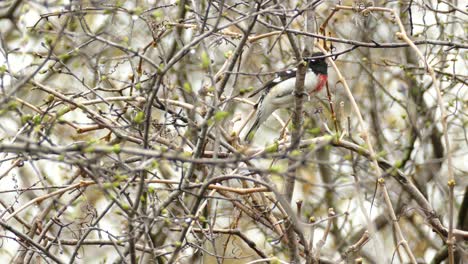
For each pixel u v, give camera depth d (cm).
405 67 1402
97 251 1285
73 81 1370
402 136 1680
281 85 1278
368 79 1680
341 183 885
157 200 1004
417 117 1614
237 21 806
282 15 887
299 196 1590
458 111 1459
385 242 1472
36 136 898
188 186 846
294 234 961
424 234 1553
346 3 1552
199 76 1422
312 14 979
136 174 878
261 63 1507
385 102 1711
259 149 977
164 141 941
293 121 915
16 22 1177
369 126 1658
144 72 1030
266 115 1299
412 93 1623
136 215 816
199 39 779
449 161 915
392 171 887
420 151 1611
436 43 1104
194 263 1178
